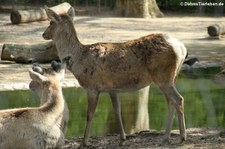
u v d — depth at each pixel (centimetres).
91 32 3488
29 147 772
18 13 3706
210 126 1266
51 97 793
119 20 4244
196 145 991
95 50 1047
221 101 1595
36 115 778
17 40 3030
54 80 809
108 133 1223
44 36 1099
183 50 1002
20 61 2284
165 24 4072
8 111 785
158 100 1597
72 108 1484
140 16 4516
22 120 775
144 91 1719
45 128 777
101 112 1442
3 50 2303
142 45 1009
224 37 3362
